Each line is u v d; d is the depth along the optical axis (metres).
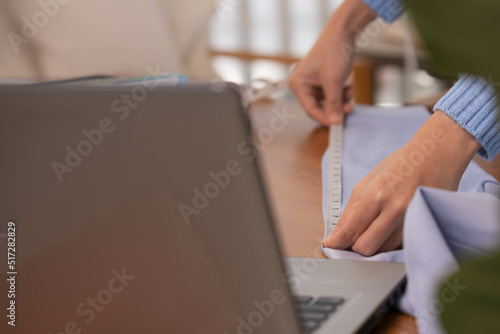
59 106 0.42
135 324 0.48
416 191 0.62
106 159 0.43
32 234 0.48
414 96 2.91
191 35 1.33
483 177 0.83
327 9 3.66
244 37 3.93
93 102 0.42
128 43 1.18
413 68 2.52
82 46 1.17
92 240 0.47
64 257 0.48
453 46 0.15
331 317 0.53
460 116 0.70
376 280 0.59
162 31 1.20
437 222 0.61
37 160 0.45
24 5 1.11
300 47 3.81
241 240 0.43
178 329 0.48
